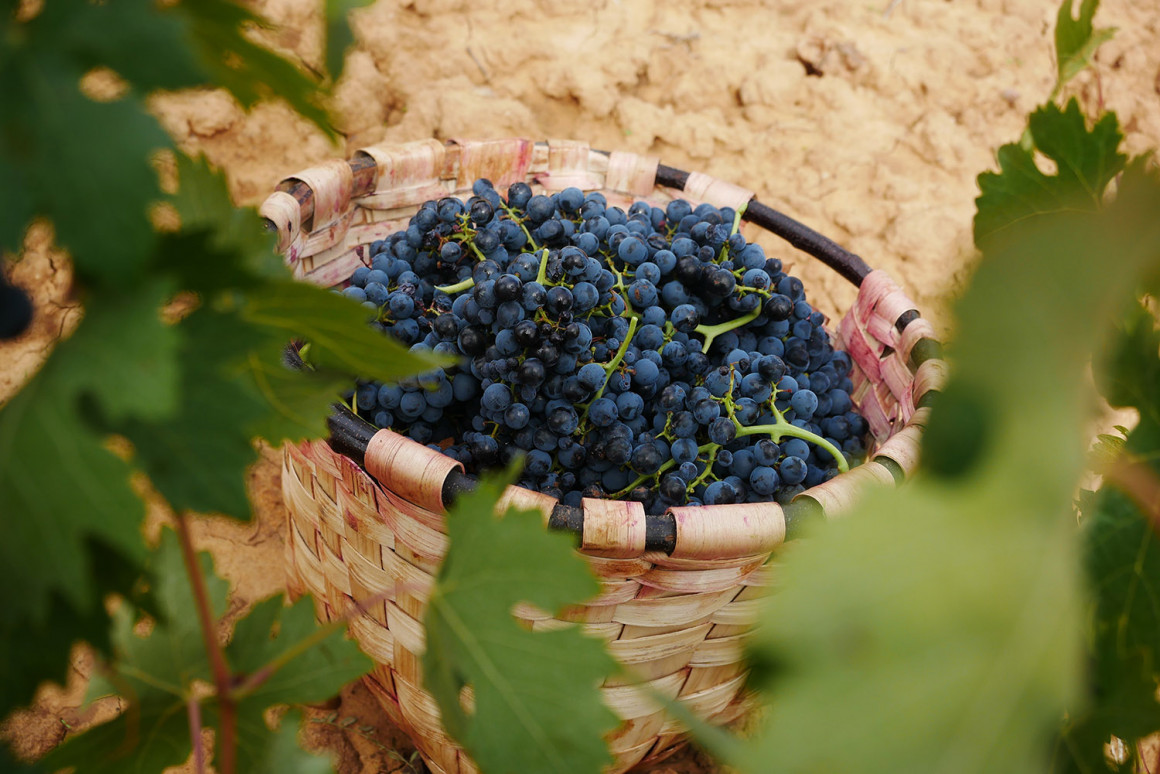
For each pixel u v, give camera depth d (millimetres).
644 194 763
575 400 599
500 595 321
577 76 1167
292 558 666
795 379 652
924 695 105
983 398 117
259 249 368
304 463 578
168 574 396
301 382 356
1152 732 284
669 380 647
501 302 597
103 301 211
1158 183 125
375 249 682
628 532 489
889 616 107
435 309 638
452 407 647
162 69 187
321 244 673
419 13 1183
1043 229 122
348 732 691
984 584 110
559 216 691
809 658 106
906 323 665
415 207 722
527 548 318
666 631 552
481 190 693
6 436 208
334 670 387
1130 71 1350
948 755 104
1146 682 284
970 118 1225
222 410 246
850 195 1149
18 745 641
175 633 390
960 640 108
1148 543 284
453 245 654
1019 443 116
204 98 973
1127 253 120
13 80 184
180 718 382
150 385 200
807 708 104
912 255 1095
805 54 1247
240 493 247
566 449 603
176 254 239
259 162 1014
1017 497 114
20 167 182
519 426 593
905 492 118
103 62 186
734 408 615
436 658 330
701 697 603
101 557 250
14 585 207
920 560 111
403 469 500
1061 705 112
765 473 603
